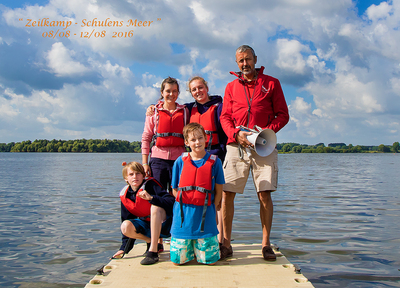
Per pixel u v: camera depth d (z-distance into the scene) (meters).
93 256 4.32
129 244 3.44
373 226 5.99
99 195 10.19
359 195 10.27
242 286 2.56
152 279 2.73
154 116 3.97
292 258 4.23
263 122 3.59
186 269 3.00
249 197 9.98
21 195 10.20
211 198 3.20
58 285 3.39
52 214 7.12
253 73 3.66
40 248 4.66
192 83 4.11
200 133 3.18
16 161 44.94
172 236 3.16
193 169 3.17
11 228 5.84
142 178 3.51
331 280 3.50
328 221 6.44
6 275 3.66
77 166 30.77
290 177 17.97
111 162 41.44
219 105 4.09
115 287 2.55
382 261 4.11
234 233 5.48
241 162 3.55
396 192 11.08
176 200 3.22
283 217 6.84
